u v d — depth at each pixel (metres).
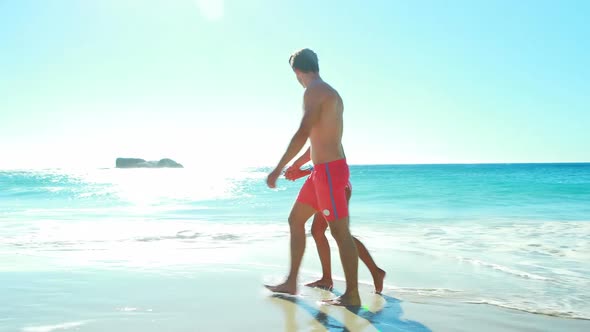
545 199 12.51
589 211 9.61
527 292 3.17
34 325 2.27
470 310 2.72
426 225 7.25
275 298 2.91
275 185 2.83
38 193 16.67
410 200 12.52
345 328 2.33
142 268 3.83
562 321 2.52
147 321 2.38
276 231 6.39
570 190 15.11
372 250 4.86
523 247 5.11
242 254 4.60
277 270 3.81
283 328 2.31
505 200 12.31
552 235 6.07
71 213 9.66
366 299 2.97
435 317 2.56
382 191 15.59
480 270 3.90
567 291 3.21
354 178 28.92
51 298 2.81
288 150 2.83
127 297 2.86
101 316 2.45
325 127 2.90
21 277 3.42
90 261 4.15
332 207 2.86
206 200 13.27
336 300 2.81
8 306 2.62
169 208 10.95
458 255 4.59
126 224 7.39
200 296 2.92
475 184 19.17
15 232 6.27
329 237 5.82
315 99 2.88
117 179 33.97
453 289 3.26
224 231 6.39
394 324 2.41
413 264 4.14
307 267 4.01
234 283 3.31
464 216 8.67
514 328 2.39
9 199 14.32
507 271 3.85
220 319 2.44
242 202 12.48
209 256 4.47
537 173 40.00
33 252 4.63
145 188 20.02
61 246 5.06
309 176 3.08
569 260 4.38
